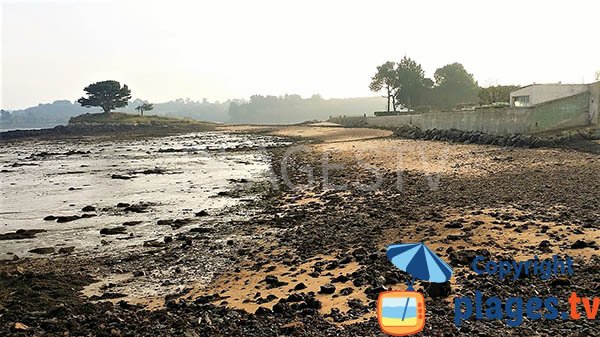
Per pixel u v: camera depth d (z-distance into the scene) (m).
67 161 53.84
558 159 32.03
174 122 133.25
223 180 36.25
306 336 9.20
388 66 118.25
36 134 103.69
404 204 22.12
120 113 145.38
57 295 13.23
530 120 42.25
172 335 9.88
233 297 12.30
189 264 15.84
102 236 20.42
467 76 113.38
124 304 12.25
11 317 11.46
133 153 62.81
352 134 76.94
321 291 11.72
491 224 16.56
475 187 24.80
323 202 24.89
